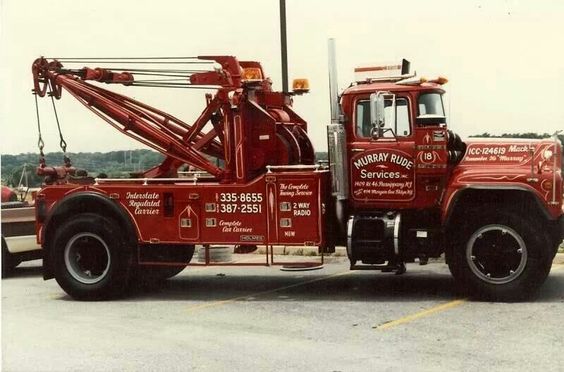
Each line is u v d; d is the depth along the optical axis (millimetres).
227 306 9102
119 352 6895
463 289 9664
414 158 9102
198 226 9594
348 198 9344
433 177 9062
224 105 9883
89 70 10562
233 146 9836
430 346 6781
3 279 12383
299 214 9203
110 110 10750
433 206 9094
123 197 9867
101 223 9781
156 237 9742
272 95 10250
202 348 6965
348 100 9367
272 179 9289
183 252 10898
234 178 9844
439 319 7926
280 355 6617
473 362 6211
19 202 12625
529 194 8672
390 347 6785
